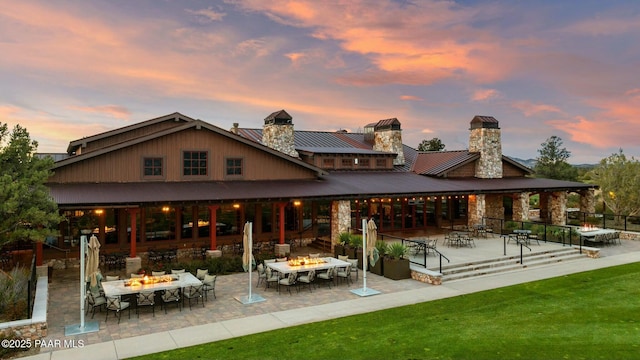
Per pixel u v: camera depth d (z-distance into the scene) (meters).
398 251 17.23
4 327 9.98
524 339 10.02
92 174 18.97
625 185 30.58
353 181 25.22
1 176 13.49
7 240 13.48
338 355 9.16
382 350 9.41
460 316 11.95
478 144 31.08
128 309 12.91
